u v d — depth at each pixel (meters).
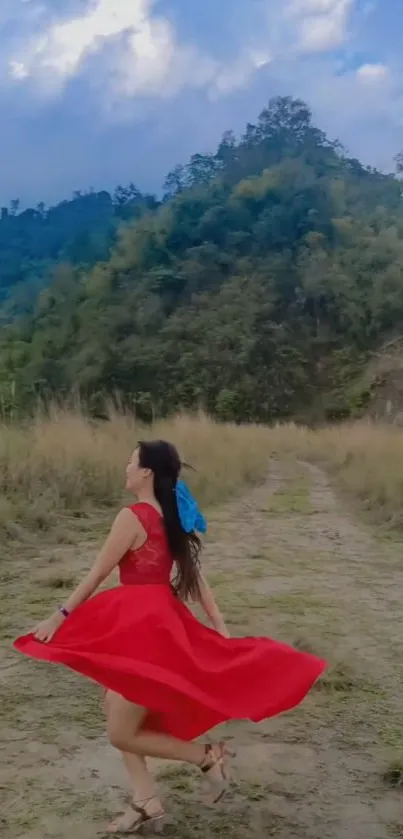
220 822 3.81
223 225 93.62
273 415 73.75
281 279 84.00
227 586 8.37
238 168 123.00
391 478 14.93
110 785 4.13
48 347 83.75
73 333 84.94
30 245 196.62
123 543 3.71
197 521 3.93
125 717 3.60
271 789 4.15
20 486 11.84
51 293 94.25
